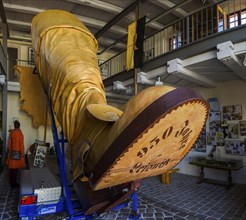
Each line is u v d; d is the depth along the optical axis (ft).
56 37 8.60
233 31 13.08
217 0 23.72
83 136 5.40
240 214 11.98
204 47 14.52
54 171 10.73
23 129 28.60
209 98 21.50
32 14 27.27
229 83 20.27
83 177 5.02
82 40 8.80
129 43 20.62
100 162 3.86
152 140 3.48
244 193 15.90
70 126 6.36
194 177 21.04
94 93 6.36
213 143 20.76
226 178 19.39
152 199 14.44
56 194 8.05
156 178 20.51
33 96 15.74
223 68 16.43
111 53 38.83
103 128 4.59
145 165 4.03
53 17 9.61
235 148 19.27
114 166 3.66
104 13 27.71
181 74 16.74
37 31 9.22
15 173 16.31
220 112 20.63
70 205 7.22
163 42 30.30
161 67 17.74
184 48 15.80
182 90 3.34
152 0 24.21
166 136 3.59
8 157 16.44
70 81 7.09
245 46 12.86
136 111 3.43
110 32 31.86
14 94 28.68
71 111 6.45
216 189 16.93
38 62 8.96
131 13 27.12
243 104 19.20
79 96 6.55
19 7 24.86
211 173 20.38
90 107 5.08
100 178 3.89
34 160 14.42
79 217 7.04
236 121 19.47
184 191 16.34
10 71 32.14
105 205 5.92
